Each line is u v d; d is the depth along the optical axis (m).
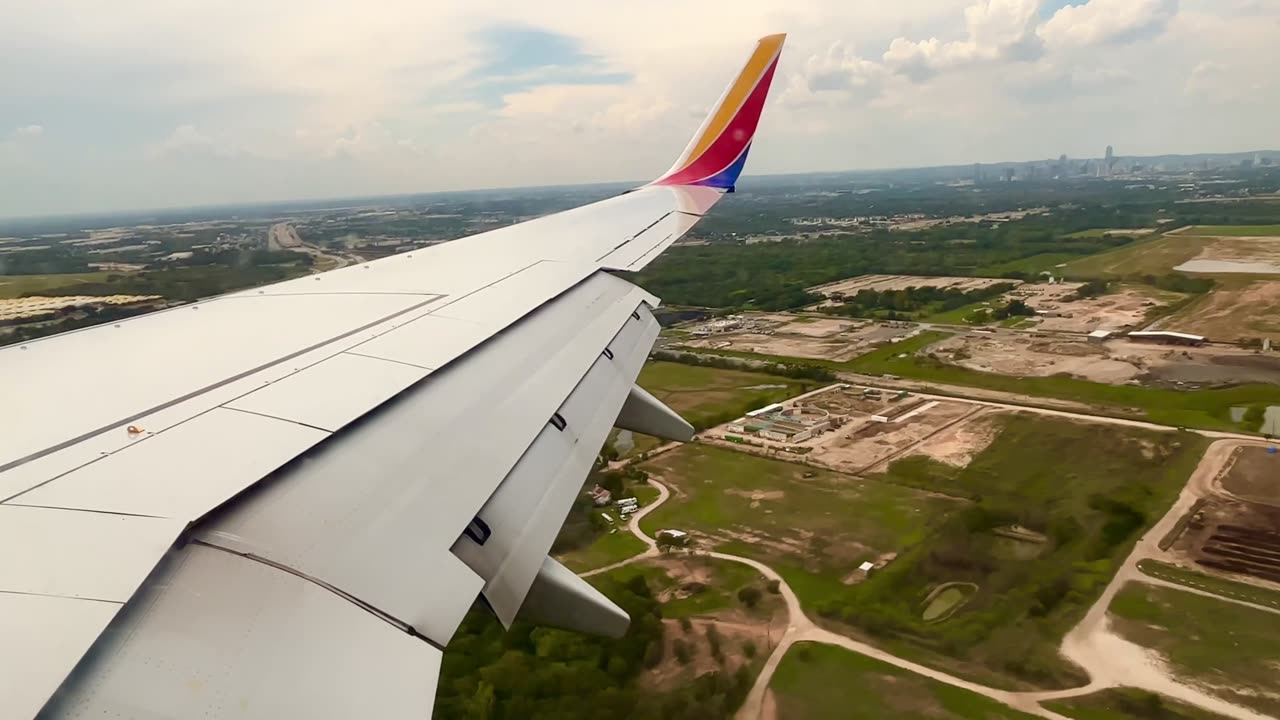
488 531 4.69
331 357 6.34
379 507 4.37
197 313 7.46
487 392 6.37
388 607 3.62
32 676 2.61
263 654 3.05
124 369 5.70
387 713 2.94
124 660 2.83
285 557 3.70
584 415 6.83
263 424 4.90
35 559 3.26
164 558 3.43
